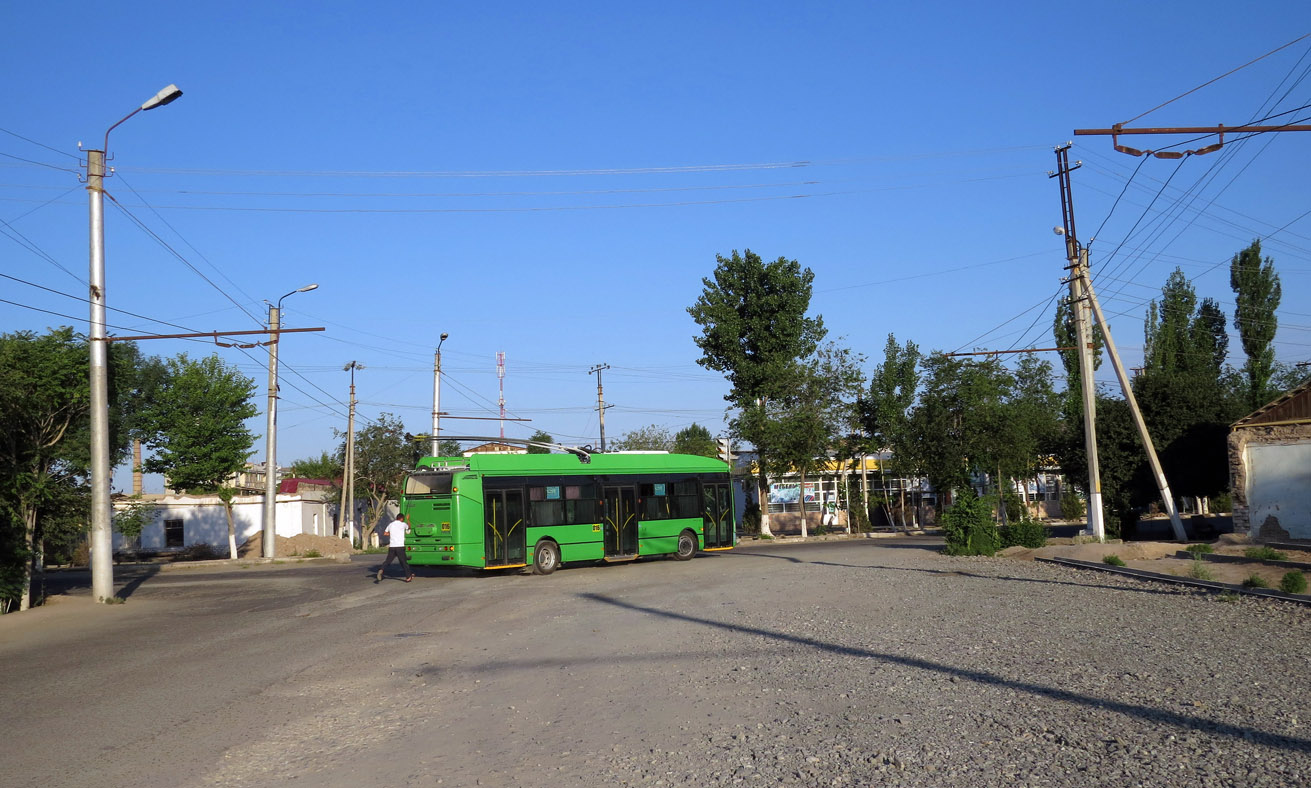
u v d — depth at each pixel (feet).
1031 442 152.66
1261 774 20.40
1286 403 87.61
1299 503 85.81
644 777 22.44
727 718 28.19
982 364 154.30
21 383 67.67
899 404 177.27
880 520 208.33
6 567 65.41
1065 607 51.29
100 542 72.90
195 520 172.04
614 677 35.55
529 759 24.48
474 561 85.71
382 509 198.70
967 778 21.09
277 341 127.54
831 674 34.22
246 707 32.24
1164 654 35.76
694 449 221.46
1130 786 19.98
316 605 68.33
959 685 31.30
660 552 100.12
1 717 31.32
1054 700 28.40
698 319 156.04
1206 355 158.30
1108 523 109.40
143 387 158.92
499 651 43.09
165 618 62.54
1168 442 107.65
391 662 40.96
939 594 59.57
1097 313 96.99
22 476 65.16
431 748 25.96
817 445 152.76
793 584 69.62
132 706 32.81
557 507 91.97
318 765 24.45
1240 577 62.23
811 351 158.51
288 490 196.34
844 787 20.89
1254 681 30.30
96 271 72.23
